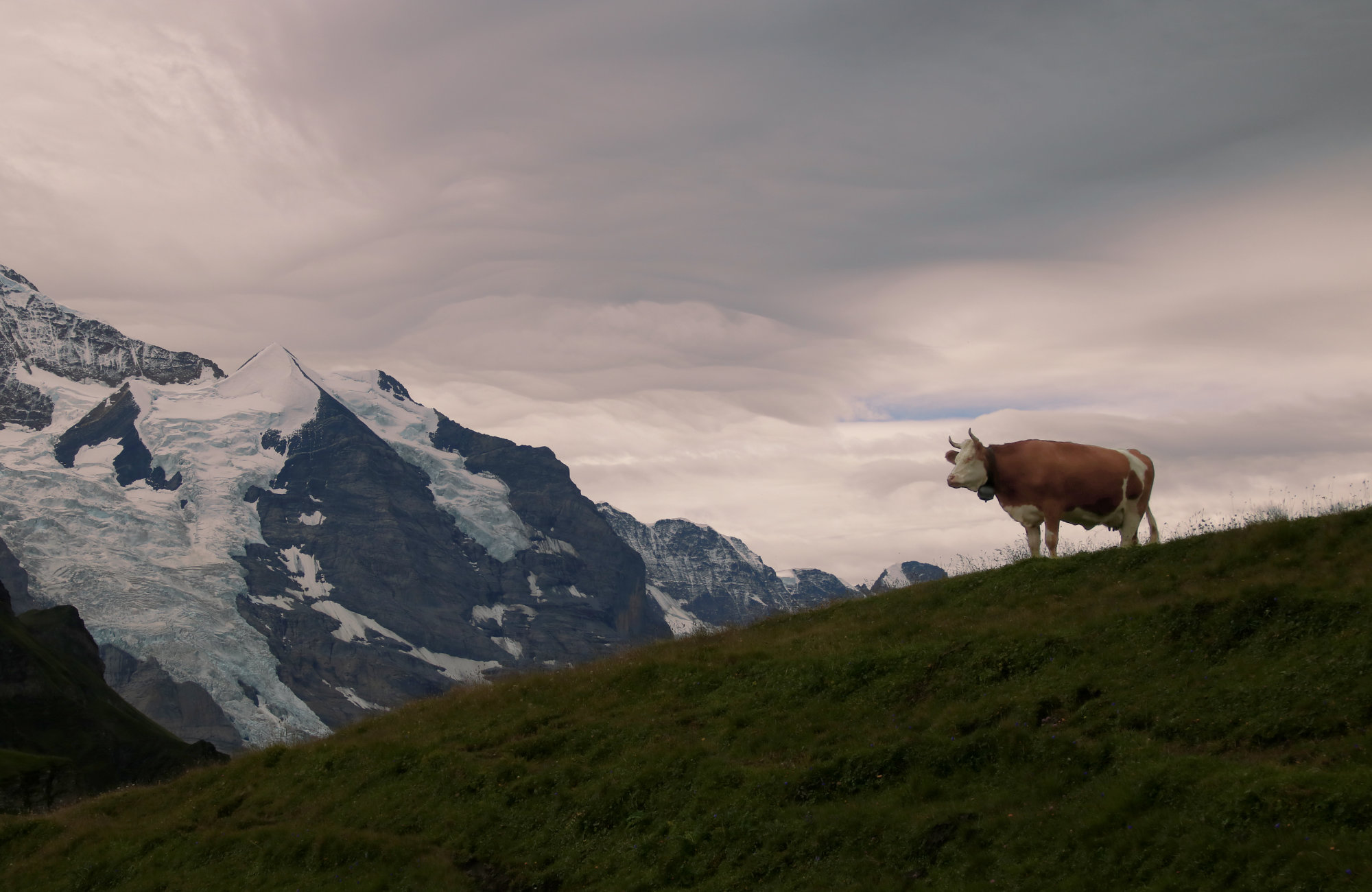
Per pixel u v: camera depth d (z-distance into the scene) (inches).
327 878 1011.3
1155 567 1042.7
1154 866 622.5
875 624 1199.6
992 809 741.9
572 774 1042.7
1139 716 786.8
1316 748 682.2
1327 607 810.8
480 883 949.2
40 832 1339.8
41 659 5334.6
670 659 1272.1
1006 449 1216.8
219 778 1357.0
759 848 821.2
